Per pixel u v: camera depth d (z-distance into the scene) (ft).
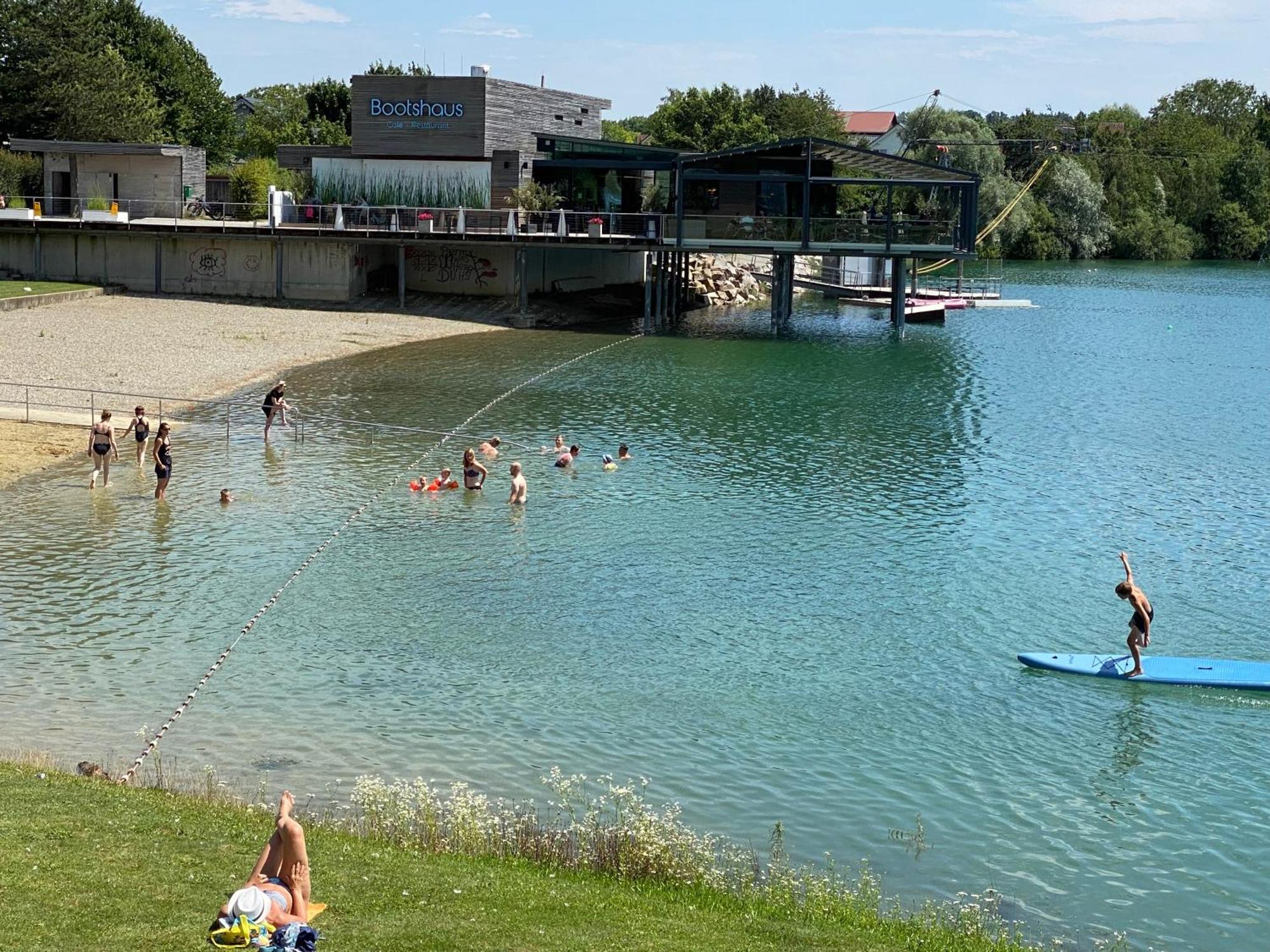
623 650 88.84
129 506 118.11
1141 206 539.70
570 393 180.45
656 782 69.97
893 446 153.79
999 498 131.03
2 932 41.47
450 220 249.55
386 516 118.42
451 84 265.54
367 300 250.98
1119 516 125.59
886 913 56.85
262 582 99.60
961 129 495.41
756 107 490.49
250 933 36.19
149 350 191.93
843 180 240.53
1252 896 60.59
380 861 51.49
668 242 240.32
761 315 288.92
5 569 99.96
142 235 245.65
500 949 43.88
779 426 162.50
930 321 283.59
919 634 93.35
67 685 79.51
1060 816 67.77
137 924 43.04
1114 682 85.87
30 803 53.21
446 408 166.61
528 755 72.79
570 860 57.57
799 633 92.79
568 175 260.42
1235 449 156.87
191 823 53.21
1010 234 498.28
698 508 123.95
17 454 133.39
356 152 269.85
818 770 72.08
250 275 247.09
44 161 277.85
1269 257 544.62
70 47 335.88
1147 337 265.13
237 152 446.19
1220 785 71.77
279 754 71.41
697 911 51.26
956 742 76.33
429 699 79.77
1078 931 57.06
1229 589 104.58
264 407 148.05
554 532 115.03
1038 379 207.00
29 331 199.62
